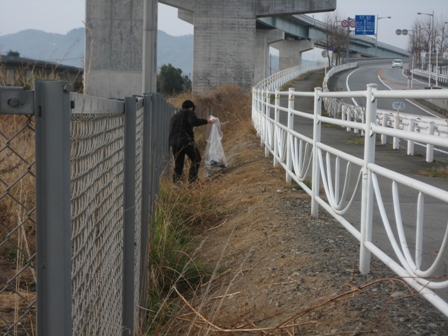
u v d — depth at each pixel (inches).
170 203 275.9
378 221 248.7
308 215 255.0
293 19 2529.5
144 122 174.6
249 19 1537.9
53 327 65.4
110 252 106.1
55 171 63.4
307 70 2652.6
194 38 1555.1
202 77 1561.3
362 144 663.1
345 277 167.0
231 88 1126.4
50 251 64.4
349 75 2469.2
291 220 246.1
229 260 216.2
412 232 229.5
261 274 187.3
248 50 1551.4
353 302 147.5
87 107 77.1
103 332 99.4
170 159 391.9
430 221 251.4
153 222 224.1
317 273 173.6
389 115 786.8
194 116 386.0
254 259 206.5
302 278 172.6
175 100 1011.3
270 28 2418.8
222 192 350.6
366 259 167.3
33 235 143.9
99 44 788.6
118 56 790.5
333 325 138.3
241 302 170.2
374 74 2566.4
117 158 113.8
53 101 62.4
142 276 170.4
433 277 124.0
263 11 1525.6
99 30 788.6
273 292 168.1
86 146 79.0
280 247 209.3
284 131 351.9
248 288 180.7
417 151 609.6
